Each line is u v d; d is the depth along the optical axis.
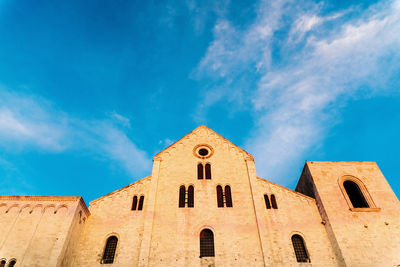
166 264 24.06
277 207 28.27
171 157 32.81
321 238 26.09
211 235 26.19
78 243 25.36
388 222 26.27
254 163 32.03
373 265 23.52
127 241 25.62
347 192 29.88
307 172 31.59
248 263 24.16
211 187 29.78
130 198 28.98
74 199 25.16
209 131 35.97
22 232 22.94
